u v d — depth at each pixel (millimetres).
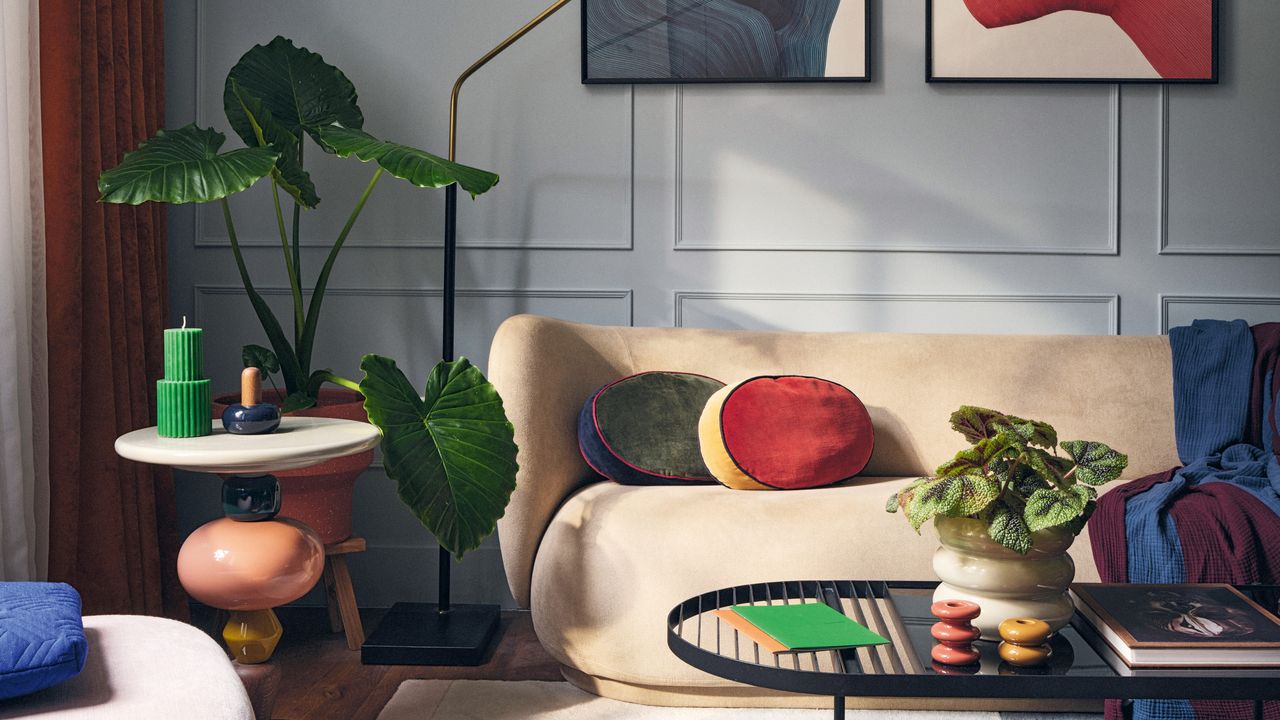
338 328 2848
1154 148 2742
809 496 2100
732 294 2811
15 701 1011
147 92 2551
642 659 1923
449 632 2369
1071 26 2727
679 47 2773
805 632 1217
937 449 2469
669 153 2805
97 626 1256
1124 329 2760
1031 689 1113
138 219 2436
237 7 2812
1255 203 2729
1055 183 2760
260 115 2191
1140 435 2408
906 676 1108
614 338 2557
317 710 1980
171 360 1707
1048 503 1223
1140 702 1693
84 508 2199
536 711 1946
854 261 2791
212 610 2711
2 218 1909
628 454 2244
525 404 2188
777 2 2760
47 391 2051
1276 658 1144
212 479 2822
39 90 2031
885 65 2770
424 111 2822
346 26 2814
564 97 2805
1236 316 2734
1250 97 2725
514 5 2799
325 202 2828
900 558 1927
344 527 2402
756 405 2260
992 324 2781
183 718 1008
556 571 2012
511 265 2836
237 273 2836
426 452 1918
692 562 1940
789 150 2787
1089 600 1320
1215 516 1876
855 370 2533
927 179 2775
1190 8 2703
